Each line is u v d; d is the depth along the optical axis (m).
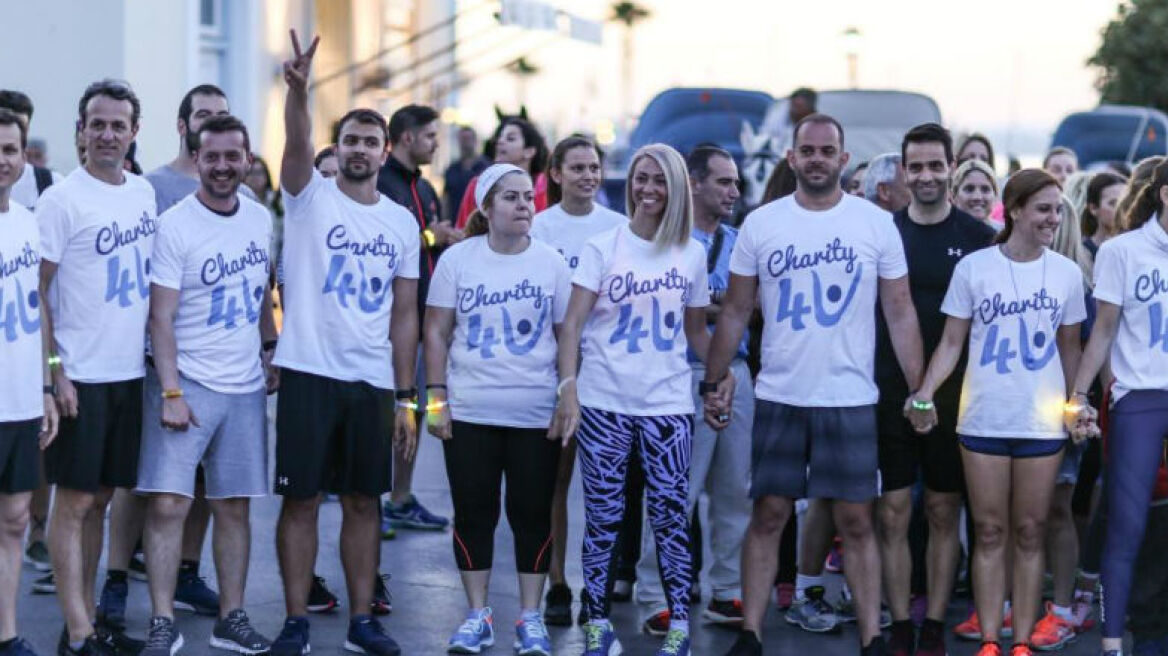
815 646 14.03
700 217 14.46
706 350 13.46
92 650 12.55
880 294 12.92
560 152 14.68
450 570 16.39
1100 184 14.99
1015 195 12.71
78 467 12.34
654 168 12.78
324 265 12.83
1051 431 12.70
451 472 13.38
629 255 12.84
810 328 12.67
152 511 12.77
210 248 12.66
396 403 13.46
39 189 15.53
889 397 13.16
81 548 12.76
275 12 36.06
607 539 13.07
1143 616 13.25
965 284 12.80
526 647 13.15
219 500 12.97
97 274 12.37
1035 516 12.84
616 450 12.91
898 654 13.16
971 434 12.77
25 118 15.27
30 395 11.76
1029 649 12.98
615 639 13.33
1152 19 74.31
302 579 13.14
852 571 13.01
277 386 13.60
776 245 12.73
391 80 43.19
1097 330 12.74
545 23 32.81
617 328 12.89
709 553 17.59
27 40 29.12
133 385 12.58
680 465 12.95
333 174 16.81
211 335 12.71
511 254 13.32
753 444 13.00
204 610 14.38
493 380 13.16
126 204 12.52
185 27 30.61
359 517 13.24
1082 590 14.73
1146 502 12.70
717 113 34.34
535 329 13.26
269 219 13.16
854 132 30.47
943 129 13.40
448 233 16.88
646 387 12.84
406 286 13.37
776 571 13.15
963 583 15.81
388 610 14.62
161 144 30.11
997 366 12.70
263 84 35.44
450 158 46.69
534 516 13.32
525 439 13.23
